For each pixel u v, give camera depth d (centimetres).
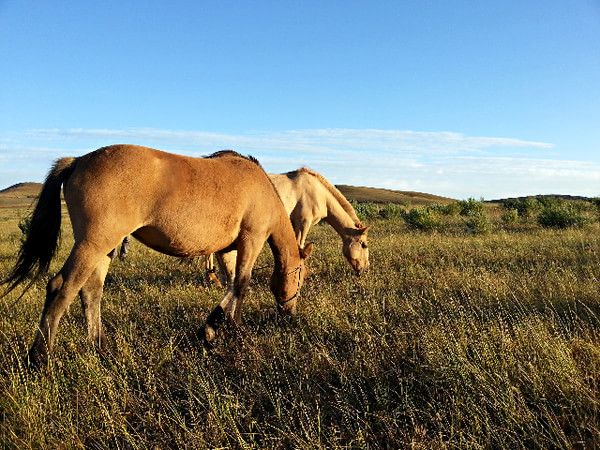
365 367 412
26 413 330
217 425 322
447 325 473
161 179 438
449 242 1180
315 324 524
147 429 340
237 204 498
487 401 321
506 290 616
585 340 423
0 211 5459
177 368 433
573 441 289
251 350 451
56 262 1058
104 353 453
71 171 439
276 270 587
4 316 564
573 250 966
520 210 2500
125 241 697
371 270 889
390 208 2530
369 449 301
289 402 357
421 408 349
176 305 646
